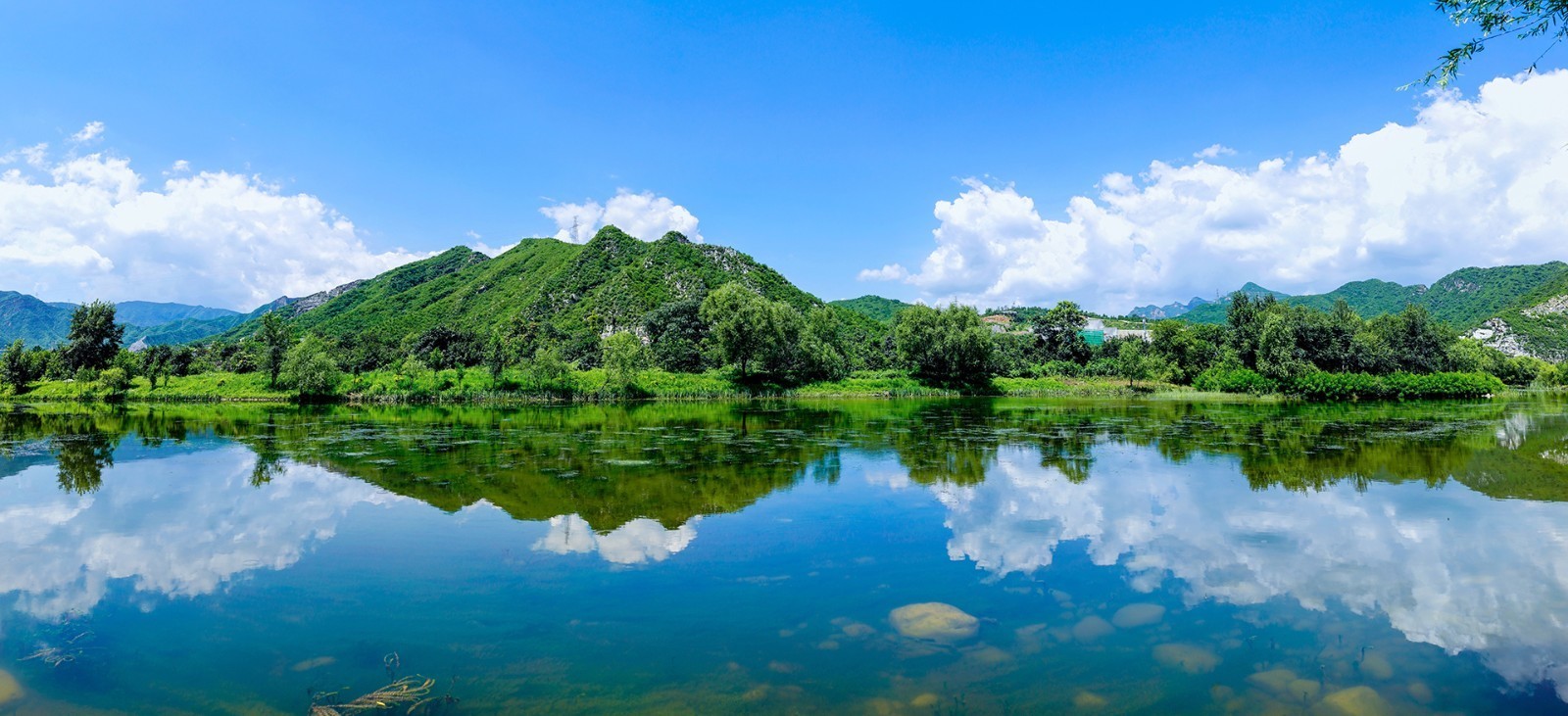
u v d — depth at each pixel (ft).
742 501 57.36
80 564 41.83
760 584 37.52
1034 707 24.61
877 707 24.71
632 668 27.89
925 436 107.76
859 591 36.42
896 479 67.67
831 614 33.30
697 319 336.29
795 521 50.88
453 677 27.35
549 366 242.58
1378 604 34.14
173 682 27.27
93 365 269.85
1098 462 78.43
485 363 268.21
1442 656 28.45
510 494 60.54
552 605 34.65
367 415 162.30
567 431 116.98
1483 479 67.36
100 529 49.60
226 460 81.10
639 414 162.40
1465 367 314.76
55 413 171.53
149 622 33.06
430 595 36.24
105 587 37.96
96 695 26.20
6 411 180.45
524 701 25.34
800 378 280.92
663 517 52.16
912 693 25.64
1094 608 33.73
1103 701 25.02
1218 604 34.22
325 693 26.12
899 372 301.43
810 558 41.96
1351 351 266.98
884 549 43.91
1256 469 73.51
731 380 273.54
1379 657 28.35
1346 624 31.76
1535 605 33.88
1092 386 283.59
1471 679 26.48
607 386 244.42
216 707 25.34
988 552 43.04
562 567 40.45
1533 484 64.85
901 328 290.76
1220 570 39.50
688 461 79.36
